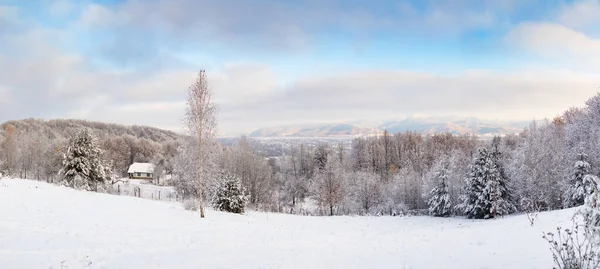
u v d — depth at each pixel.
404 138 107.44
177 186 59.16
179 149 49.19
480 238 14.58
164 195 62.59
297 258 13.29
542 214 19.16
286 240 18.11
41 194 22.89
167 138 199.25
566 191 35.16
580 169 33.84
